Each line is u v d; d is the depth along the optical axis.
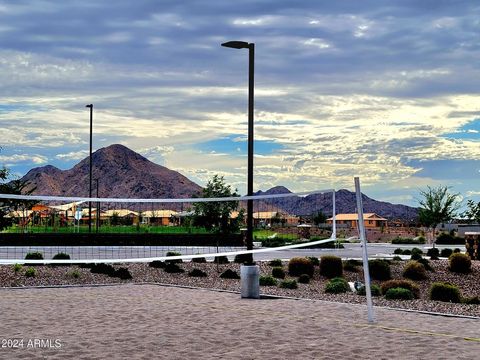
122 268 21.27
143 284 18.95
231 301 14.86
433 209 53.78
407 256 38.12
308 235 57.44
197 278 21.83
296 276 26.02
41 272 20.92
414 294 18.72
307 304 14.40
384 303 15.52
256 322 11.70
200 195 37.31
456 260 29.94
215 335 10.35
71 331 10.65
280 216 66.38
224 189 37.12
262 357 8.76
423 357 8.88
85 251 34.34
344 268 28.91
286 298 15.51
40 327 11.04
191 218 38.03
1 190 21.67
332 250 43.88
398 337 10.34
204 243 39.97
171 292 16.78
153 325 11.30
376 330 10.98
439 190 54.19
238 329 10.93
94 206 67.56
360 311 13.36
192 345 9.52
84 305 13.98
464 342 9.96
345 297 16.92
